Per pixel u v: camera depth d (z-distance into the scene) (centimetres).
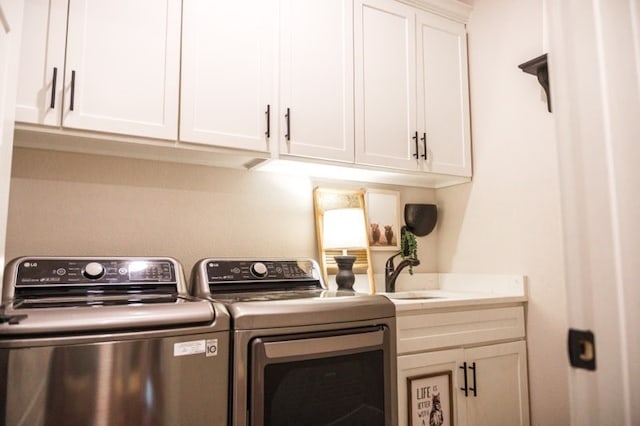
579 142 62
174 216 185
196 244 188
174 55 160
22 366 96
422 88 222
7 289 129
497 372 192
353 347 140
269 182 209
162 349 111
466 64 242
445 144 227
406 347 167
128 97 150
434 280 252
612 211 60
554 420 191
